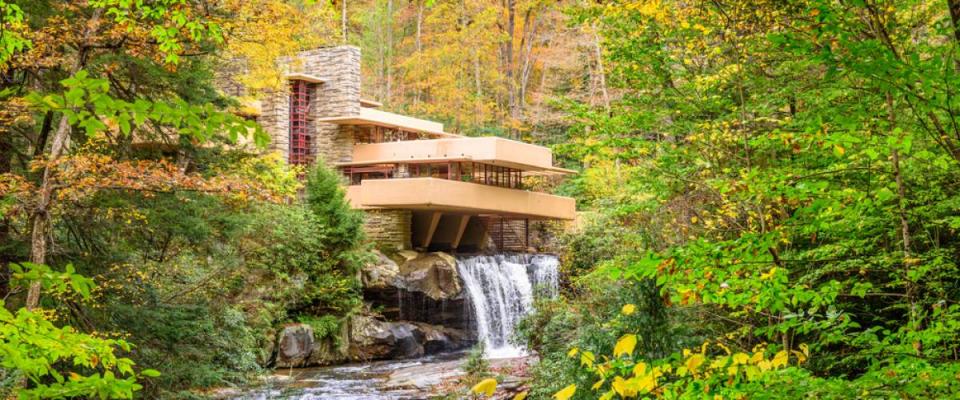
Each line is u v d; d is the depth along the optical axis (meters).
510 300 34.00
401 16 58.56
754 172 6.36
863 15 6.59
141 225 15.22
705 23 11.52
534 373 17.25
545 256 36.22
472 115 54.38
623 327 11.36
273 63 22.31
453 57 54.62
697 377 5.31
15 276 4.50
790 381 5.22
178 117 3.90
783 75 11.02
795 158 10.58
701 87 11.49
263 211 24.39
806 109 10.82
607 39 12.74
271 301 25.89
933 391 5.12
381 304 30.19
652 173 12.52
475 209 36.03
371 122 38.28
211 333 16.72
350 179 37.97
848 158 7.79
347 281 28.70
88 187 11.62
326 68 38.34
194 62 16.12
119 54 13.72
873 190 7.70
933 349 6.76
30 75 13.50
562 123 48.94
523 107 54.34
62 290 4.75
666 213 14.34
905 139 5.86
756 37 10.07
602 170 29.23
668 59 12.43
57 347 4.29
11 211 11.76
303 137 37.84
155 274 16.55
